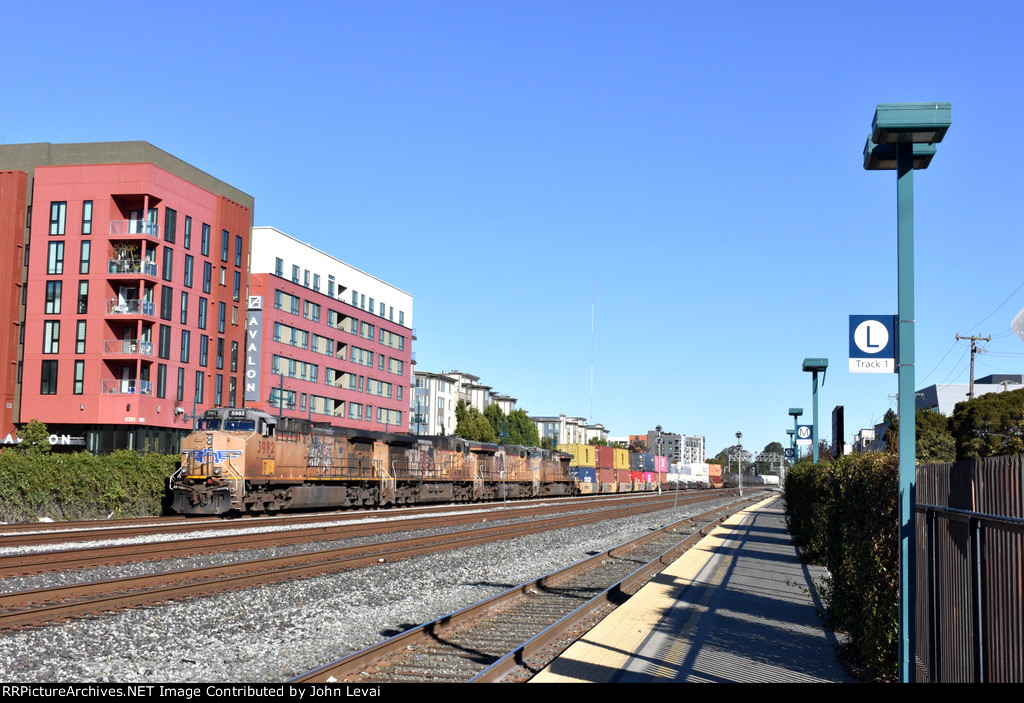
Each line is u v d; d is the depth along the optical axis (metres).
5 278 65.88
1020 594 7.04
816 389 33.78
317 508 46.28
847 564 13.44
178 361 68.81
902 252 10.34
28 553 21.08
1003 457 7.66
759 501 95.38
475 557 24.80
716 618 15.61
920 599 10.83
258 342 79.44
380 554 23.69
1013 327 6.93
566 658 12.01
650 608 16.64
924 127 10.03
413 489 54.22
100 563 20.41
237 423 38.06
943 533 9.66
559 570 21.25
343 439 46.41
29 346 65.69
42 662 11.07
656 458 117.75
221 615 14.51
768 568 23.97
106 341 64.81
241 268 78.50
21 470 34.78
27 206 67.88
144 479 39.81
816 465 26.78
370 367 101.00
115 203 66.38
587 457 89.31
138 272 65.19
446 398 145.38
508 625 14.59
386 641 11.95
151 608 14.61
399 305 109.62
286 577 19.06
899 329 10.27
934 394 104.06
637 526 41.78
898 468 10.87
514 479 71.12
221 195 80.69
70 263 65.81
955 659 9.03
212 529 30.72
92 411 63.91
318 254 90.75
